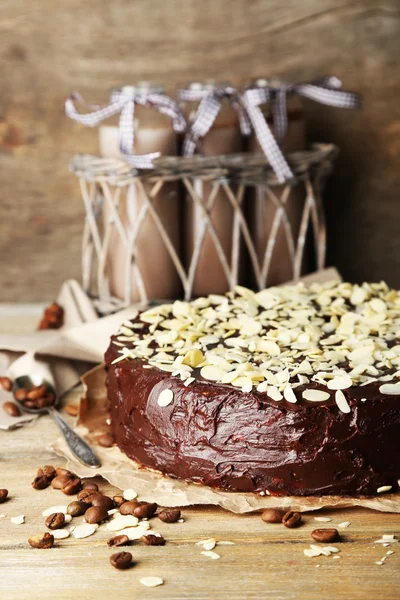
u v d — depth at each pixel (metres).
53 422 0.90
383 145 1.12
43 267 1.15
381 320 0.86
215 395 0.77
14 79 1.11
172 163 0.95
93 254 1.14
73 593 0.71
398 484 0.77
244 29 1.09
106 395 0.91
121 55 1.10
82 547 0.74
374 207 1.13
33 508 0.78
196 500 0.77
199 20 1.09
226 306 0.89
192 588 0.71
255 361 0.81
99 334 0.95
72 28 1.09
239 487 0.78
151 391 0.79
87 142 1.12
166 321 0.87
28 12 1.09
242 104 1.00
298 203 1.01
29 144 1.12
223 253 1.00
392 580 0.71
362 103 1.11
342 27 1.09
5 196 1.13
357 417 0.76
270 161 0.96
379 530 0.76
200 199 0.98
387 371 0.79
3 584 0.71
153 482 0.79
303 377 0.78
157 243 0.98
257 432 0.77
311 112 1.11
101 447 0.84
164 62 1.10
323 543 0.74
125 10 1.09
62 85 1.11
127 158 0.94
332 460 0.76
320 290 0.93
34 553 0.74
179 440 0.78
